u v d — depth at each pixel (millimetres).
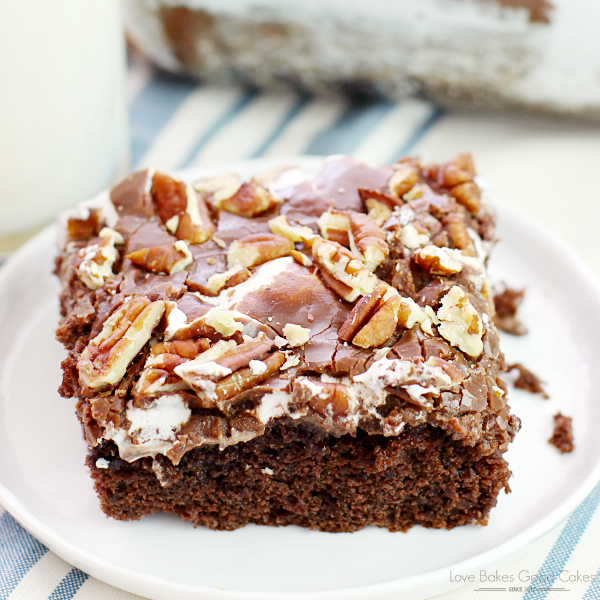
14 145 426
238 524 376
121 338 361
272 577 363
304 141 499
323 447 366
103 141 451
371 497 373
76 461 385
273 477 371
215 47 506
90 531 371
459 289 371
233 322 364
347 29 491
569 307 423
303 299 371
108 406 357
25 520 362
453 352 365
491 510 374
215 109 514
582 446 386
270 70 512
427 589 357
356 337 362
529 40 479
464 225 392
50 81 420
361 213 392
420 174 409
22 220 443
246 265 381
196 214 393
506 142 500
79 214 396
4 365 408
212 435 359
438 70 497
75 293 381
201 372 354
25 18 407
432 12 480
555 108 498
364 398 358
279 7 489
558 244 434
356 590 353
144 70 528
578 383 403
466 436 359
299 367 360
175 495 372
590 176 484
